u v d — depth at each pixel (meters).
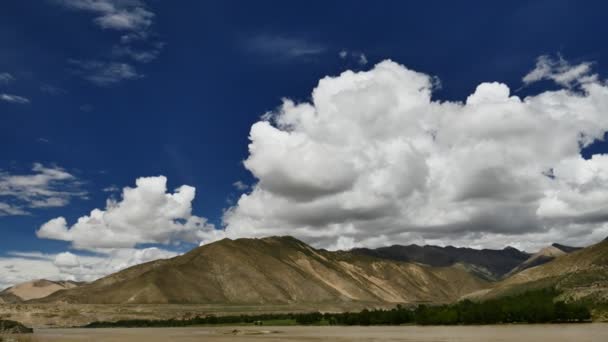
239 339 186.62
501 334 171.88
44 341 189.75
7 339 197.25
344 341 161.25
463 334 180.25
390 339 165.50
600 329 186.75
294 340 174.00
